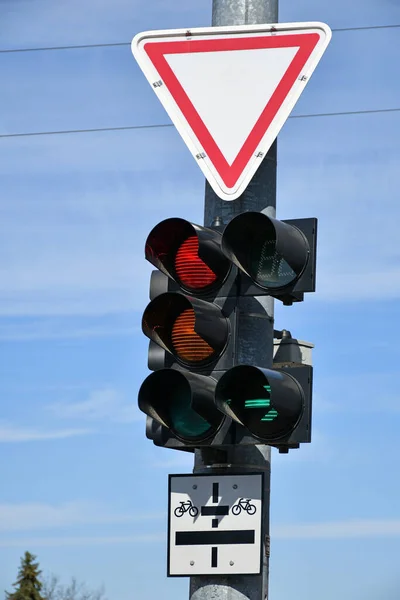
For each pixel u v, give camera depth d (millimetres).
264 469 6449
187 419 6320
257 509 6254
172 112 6871
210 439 6211
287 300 6387
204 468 6414
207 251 6410
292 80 6754
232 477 6324
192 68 6879
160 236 6590
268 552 6355
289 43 6789
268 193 6793
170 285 6613
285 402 5957
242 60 6820
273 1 7004
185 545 6316
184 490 6383
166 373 6285
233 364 6383
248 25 6820
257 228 6422
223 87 6832
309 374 6094
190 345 6461
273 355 6719
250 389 6164
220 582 6246
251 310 6484
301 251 6230
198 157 6801
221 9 6980
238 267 6367
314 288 6230
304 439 6023
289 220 6336
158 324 6566
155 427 6434
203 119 6832
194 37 6902
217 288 6504
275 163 6871
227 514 6293
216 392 6004
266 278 6383
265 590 6312
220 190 6742
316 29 6754
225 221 6727
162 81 6906
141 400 6309
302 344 6863
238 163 6746
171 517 6367
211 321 6348
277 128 6734
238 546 6242
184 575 6285
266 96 6770
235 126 6789
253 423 6117
